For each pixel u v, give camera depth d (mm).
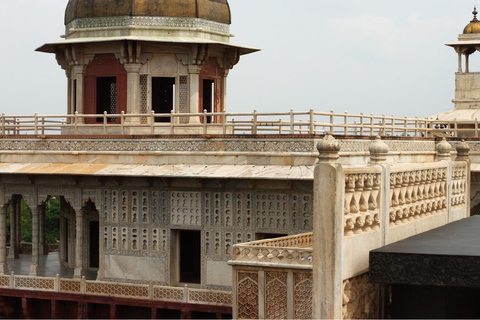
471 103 37656
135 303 23609
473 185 30875
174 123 26422
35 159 25797
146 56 28500
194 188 24031
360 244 14531
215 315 23016
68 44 29047
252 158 22859
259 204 23172
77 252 25641
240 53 30625
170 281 24375
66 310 24969
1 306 25625
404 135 30094
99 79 29141
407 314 15078
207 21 29422
